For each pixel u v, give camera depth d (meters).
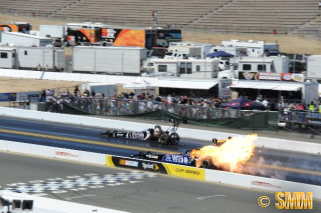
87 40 184.00
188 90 119.38
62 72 154.25
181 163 68.56
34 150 78.00
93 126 102.06
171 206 54.09
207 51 163.75
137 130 97.56
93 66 150.88
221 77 135.75
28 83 144.62
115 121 99.81
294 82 111.69
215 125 100.25
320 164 73.94
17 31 194.75
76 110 112.38
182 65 134.38
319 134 91.31
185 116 103.19
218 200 56.09
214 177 63.41
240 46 165.50
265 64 135.25
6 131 94.88
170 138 84.69
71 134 93.00
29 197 50.62
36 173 67.50
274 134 95.19
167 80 122.62
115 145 84.00
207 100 110.81
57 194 58.44
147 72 144.38
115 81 142.38
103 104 110.12
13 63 158.00
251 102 103.69
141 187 60.88
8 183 62.94
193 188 60.47
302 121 92.94
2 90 135.00
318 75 133.50
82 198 56.91
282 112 95.12
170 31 176.50
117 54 147.50
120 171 68.50
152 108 106.25
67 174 67.00
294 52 189.50
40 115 108.75
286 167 71.88
